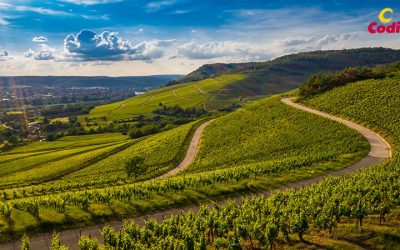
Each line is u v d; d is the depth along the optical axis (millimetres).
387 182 42188
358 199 36094
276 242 30625
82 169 103375
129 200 47125
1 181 100250
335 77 135750
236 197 49406
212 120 137625
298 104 124812
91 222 40594
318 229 32375
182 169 86125
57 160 121375
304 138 90312
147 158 100000
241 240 31484
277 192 41844
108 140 166750
